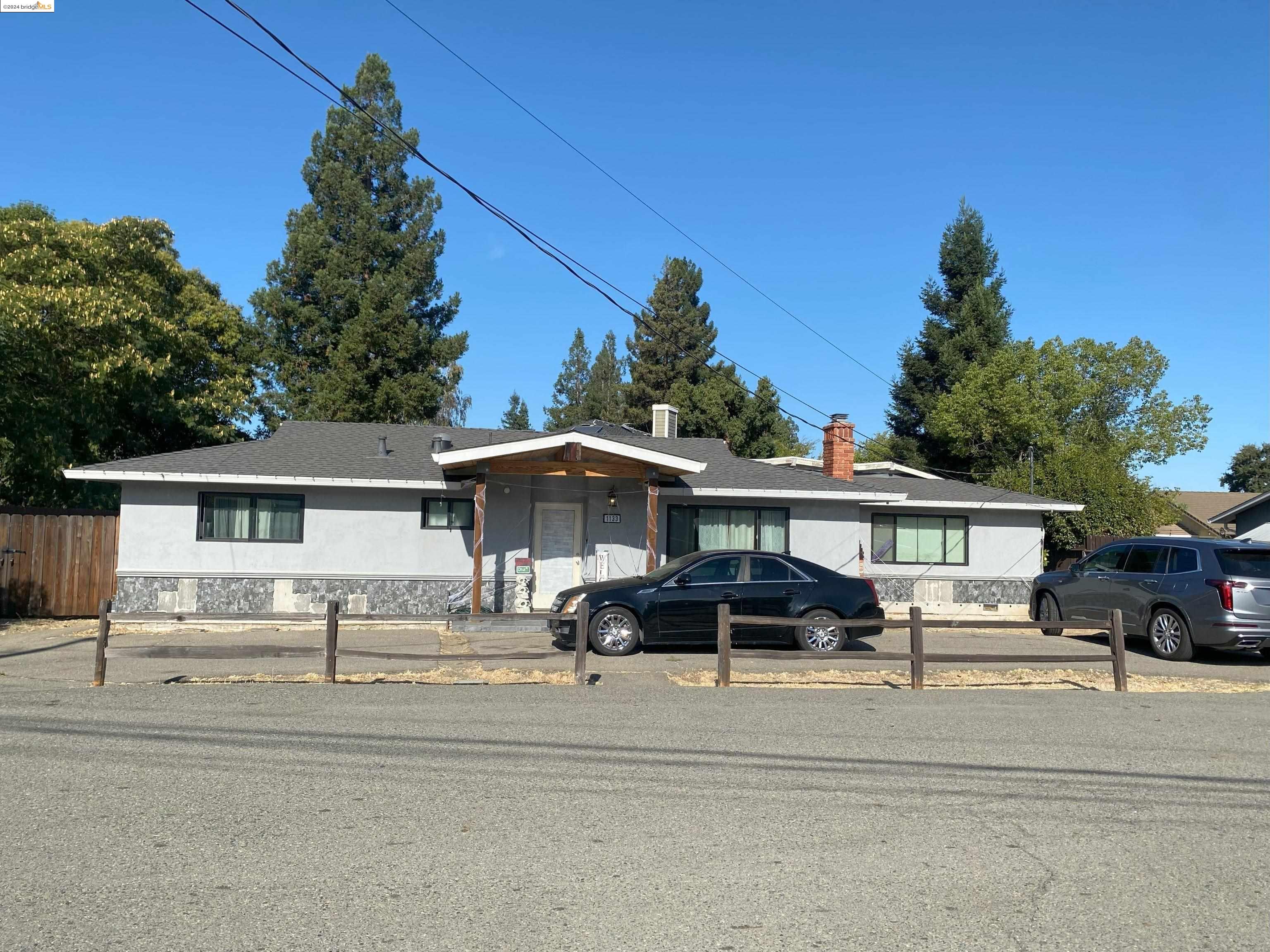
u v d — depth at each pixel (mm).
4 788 7062
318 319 38938
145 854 5746
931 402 48125
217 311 33375
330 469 20328
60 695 10672
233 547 19906
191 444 31047
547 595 21047
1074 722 9992
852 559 22062
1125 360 45625
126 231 27359
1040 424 40906
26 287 22219
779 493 21234
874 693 11633
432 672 12906
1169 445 44750
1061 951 4676
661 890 5324
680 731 9180
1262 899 5352
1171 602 15391
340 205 40656
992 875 5637
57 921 4805
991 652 16078
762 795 7160
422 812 6605
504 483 20797
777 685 12227
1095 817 6766
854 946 4684
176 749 8227
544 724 9391
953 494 24156
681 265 51250
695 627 14906
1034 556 24281
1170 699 11633
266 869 5539
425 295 41062
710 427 47031
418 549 20594
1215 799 7270
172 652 11562
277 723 9273
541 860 5758
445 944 4621
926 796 7203
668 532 21531
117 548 20297
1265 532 31266
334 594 20266
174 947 4539
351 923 4840
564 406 70250
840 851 6000
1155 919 5062
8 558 19719
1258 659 15805
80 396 24250
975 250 50469
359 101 41281
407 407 37719
